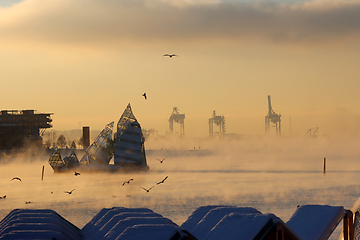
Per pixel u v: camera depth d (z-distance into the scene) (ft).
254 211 218.38
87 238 223.51
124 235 172.14
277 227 184.75
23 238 191.21
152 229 174.09
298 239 190.19
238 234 185.16
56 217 235.81
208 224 211.41
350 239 230.07
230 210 222.07
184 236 171.12
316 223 221.87
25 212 239.91
